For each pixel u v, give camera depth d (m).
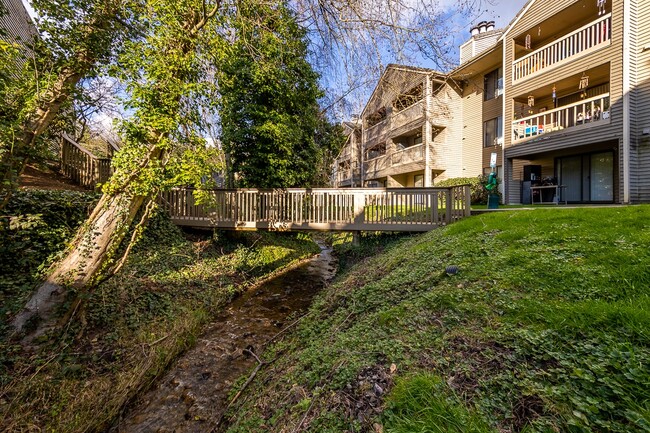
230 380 3.71
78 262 4.37
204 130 5.08
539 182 12.08
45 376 3.31
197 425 2.98
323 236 17.75
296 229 9.33
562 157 11.98
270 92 10.03
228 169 10.86
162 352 4.07
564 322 2.17
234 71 9.23
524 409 1.61
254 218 9.33
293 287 7.74
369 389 2.08
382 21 4.92
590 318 2.14
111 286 5.20
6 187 4.18
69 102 4.68
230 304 6.48
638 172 8.60
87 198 6.62
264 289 7.55
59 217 5.79
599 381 1.63
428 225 8.50
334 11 5.03
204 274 7.19
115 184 4.51
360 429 1.78
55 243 5.39
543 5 10.91
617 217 4.48
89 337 4.19
